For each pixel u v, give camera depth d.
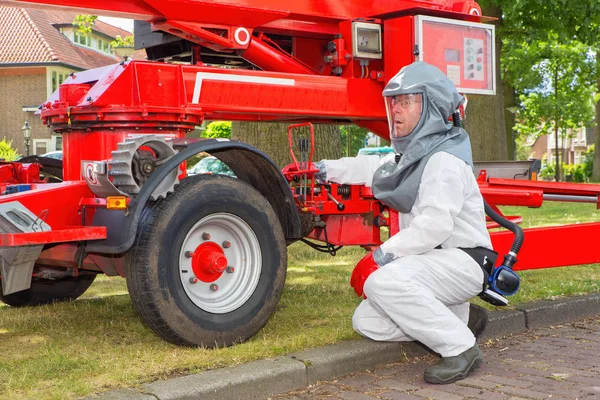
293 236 4.23
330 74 4.99
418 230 3.50
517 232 3.87
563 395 3.24
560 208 12.94
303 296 5.31
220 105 4.24
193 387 3.10
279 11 4.59
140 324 4.47
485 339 4.35
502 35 16.88
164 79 4.02
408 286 3.52
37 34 41.41
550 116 35.09
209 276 3.84
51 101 4.25
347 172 4.72
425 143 3.57
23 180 4.75
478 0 13.55
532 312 4.66
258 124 9.97
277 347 3.77
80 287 5.32
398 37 4.79
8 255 3.46
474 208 3.69
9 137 41.09
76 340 4.09
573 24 15.07
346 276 6.23
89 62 44.00
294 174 4.74
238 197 3.87
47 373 3.39
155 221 3.58
